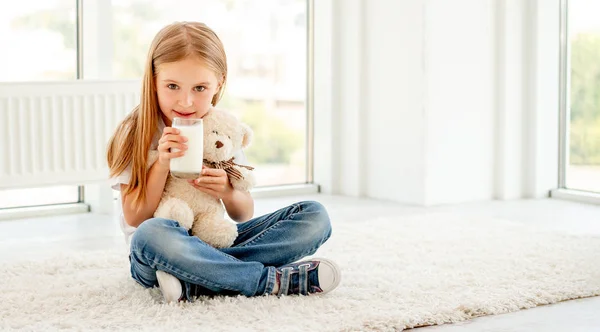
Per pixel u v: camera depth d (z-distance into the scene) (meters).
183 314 1.76
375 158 3.80
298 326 1.68
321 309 1.81
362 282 2.05
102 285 2.03
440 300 1.92
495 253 2.44
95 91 3.16
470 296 1.95
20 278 2.13
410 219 3.05
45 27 3.29
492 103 3.75
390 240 2.65
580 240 2.65
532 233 2.78
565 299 2.01
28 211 3.26
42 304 1.87
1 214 3.20
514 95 3.76
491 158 3.77
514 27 3.73
